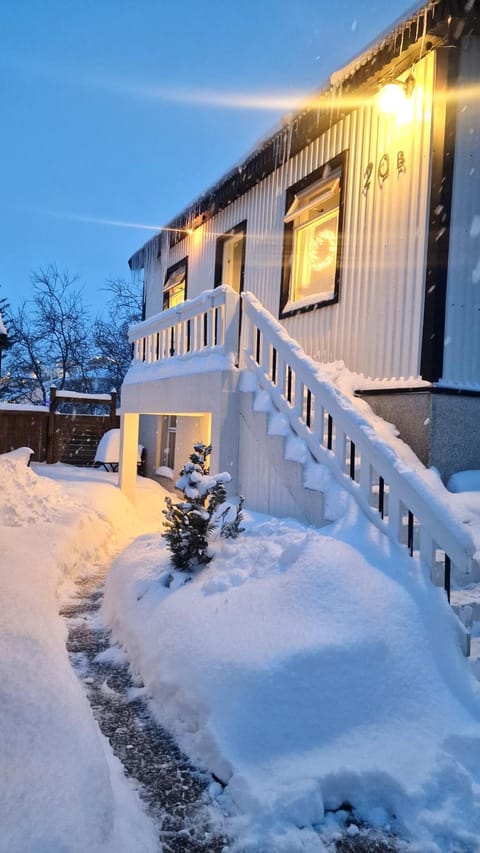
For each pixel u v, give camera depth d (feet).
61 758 7.06
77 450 46.65
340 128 22.09
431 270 17.52
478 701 9.00
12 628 10.31
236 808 7.15
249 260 28.66
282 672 8.72
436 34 16.94
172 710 9.19
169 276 40.37
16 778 6.54
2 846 5.47
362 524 12.71
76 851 5.61
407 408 17.75
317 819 6.99
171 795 7.43
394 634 9.70
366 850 6.61
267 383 17.85
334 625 9.74
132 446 30.19
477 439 17.72
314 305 22.88
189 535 12.75
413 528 13.03
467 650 10.04
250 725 8.12
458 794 7.31
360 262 20.65
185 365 21.84
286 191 25.68
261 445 17.44
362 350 20.31
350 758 7.81
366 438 13.32
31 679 8.70
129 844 6.13
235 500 18.31
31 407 45.68
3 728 7.41
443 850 6.61
